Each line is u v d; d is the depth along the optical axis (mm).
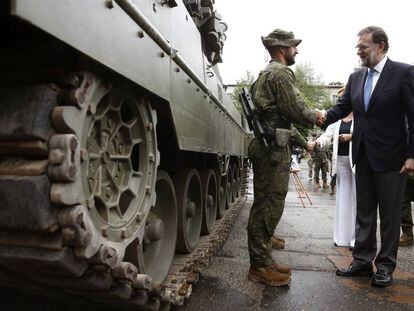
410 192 5773
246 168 11203
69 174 1610
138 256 2625
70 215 1643
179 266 3795
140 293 2412
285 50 4035
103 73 1967
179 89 3100
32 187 1563
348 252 5355
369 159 4152
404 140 4082
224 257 4988
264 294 3756
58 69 1813
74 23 1587
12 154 1727
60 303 2975
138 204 2410
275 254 5188
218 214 6367
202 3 4816
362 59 4199
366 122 4203
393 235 4105
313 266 4695
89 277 1953
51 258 1683
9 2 1309
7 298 3023
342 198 5613
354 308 3506
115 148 2262
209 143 4492
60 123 1645
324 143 6117
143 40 2318
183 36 3406
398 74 4023
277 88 3729
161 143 3508
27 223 1599
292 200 11336
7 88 1693
